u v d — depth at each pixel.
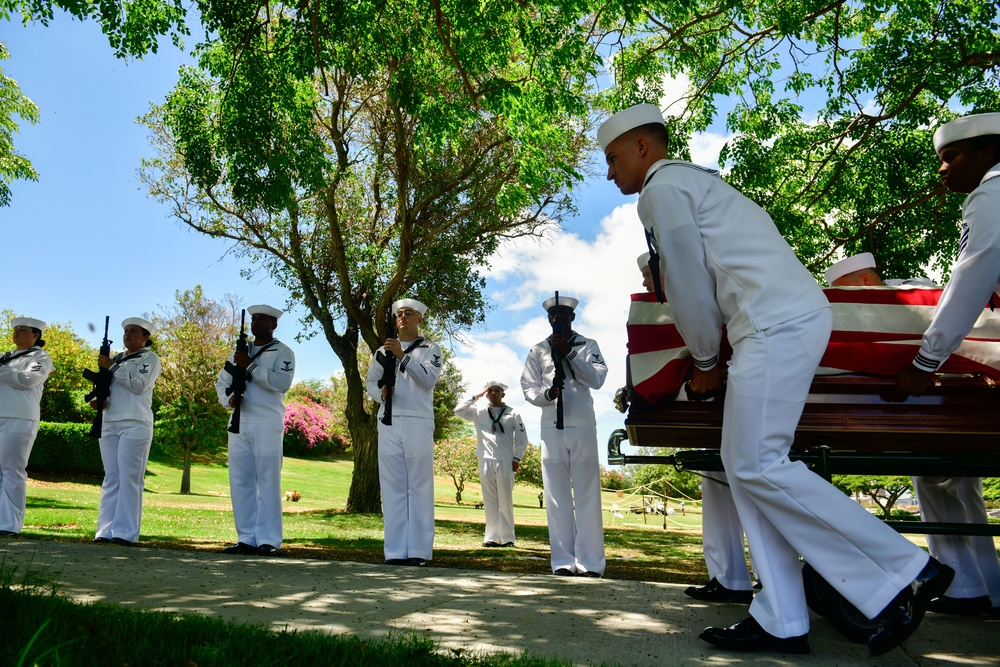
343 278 15.60
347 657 2.45
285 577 4.76
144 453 7.54
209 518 13.21
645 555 9.57
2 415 7.88
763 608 2.96
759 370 2.89
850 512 2.82
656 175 3.18
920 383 3.12
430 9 9.52
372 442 16.58
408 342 7.24
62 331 29.47
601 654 2.84
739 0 9.02
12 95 16.12
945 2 9.80
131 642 2.44
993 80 10.12
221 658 2.35
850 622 3.16
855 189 11.02
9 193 15.95
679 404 3.46
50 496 16.69
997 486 16.03
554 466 6.70
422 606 3.81
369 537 10.59
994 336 3.32
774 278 2.95
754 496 2.93
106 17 8.30
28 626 2.43
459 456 30.44
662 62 10.72
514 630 3.26
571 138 14.16
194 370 27.34
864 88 10.36
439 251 16.22
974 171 3.41
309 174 9.32
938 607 4.41
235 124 8.72
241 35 9.06
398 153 14.52
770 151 10.48
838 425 3.26
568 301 6.75
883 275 10.95
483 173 15.02
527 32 9.68
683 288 3.05
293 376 7.45
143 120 15.15
